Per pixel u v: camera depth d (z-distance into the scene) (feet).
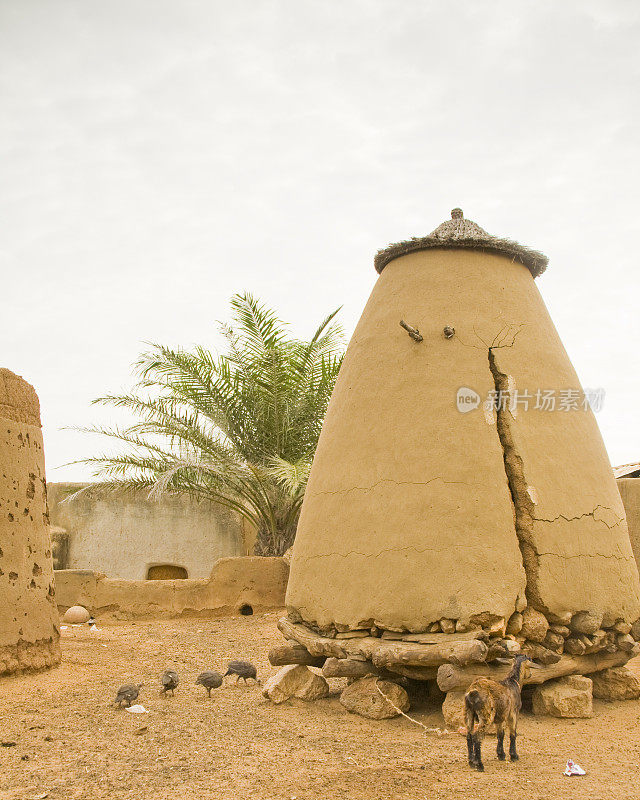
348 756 15.61
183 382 51.31
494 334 21.90
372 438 21.24
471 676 17.89
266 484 50.06
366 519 20.34
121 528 62.95
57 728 18.08
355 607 19.72
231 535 63.36
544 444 20.74
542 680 19.08
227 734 17.52
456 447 20.15
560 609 19.19
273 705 20.67
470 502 19.47
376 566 19.67
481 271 23.02
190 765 15.07
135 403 52.06
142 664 27.73
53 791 13.53
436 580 18.85
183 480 51.98
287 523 51.72
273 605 44.80
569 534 19.92
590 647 19.85
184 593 44.29
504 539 19.19
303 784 13.75
